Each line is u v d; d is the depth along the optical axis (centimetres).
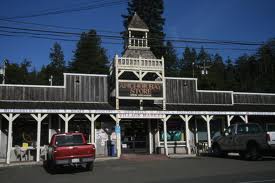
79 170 1680
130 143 2633
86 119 2541
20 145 2373
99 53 6675
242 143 1988
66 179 1363
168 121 2736
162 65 2584
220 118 2888
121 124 2634
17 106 2241
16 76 6962
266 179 1153
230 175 1288
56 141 1669
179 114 2545
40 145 2394
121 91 2442
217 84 6034
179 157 2352
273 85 6178
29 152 2366
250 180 1137
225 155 2319
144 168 1661
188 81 2892
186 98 2850
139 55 2727
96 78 2666
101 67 6475
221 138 2184
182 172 1448
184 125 2764
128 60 2508
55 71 7625
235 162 1816
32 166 1986
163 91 2556
